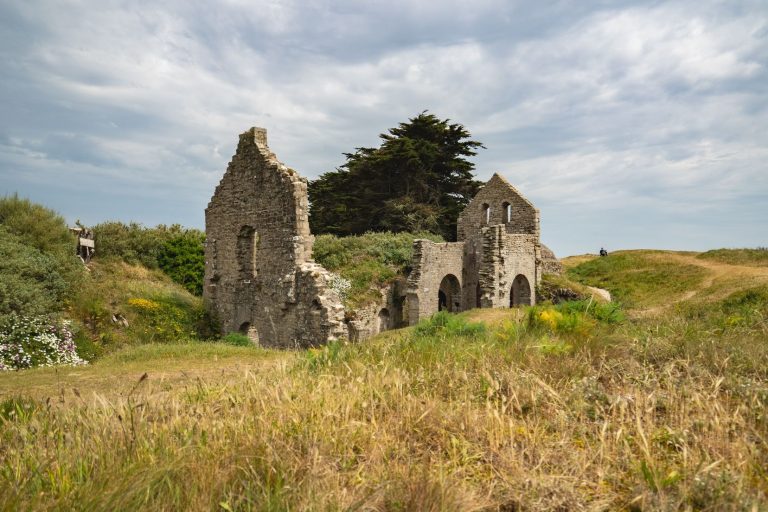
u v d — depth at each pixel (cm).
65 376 1145
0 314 1661
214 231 2264
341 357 783
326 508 338
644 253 4753
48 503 334
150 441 454
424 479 355
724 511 315
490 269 2966
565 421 481
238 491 363
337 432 455
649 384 572
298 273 1761
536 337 855
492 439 440
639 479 366
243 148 2062
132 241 2853
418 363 705
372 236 3184
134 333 1998
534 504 344
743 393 524
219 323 2225
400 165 4347
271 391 576
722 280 3406
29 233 2227
